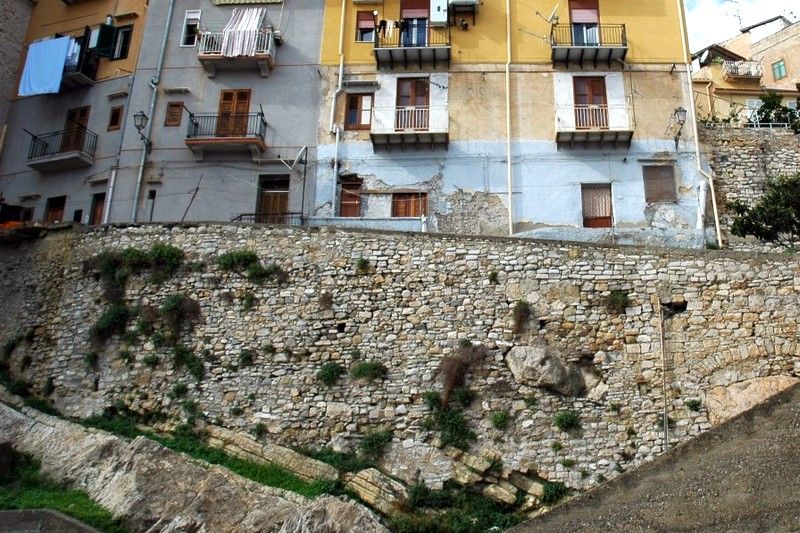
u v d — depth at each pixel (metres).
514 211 25.39
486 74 27.22
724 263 18.53
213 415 18.36
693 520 11.18
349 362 18.58
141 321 19.86
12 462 16.12
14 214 28.19
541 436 17.05
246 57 27.48
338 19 28.70
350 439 17.59
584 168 25.77
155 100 28.05
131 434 18.19
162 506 14.35
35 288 21.98
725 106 35.12
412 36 27.94
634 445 16.86
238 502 14.66
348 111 27.44
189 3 29.59
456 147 26.36
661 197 25.34
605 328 18.23
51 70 28.97
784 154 25.97
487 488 16.45
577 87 26.92
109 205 26.73
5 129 29.94
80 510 14.10
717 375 17.44
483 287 19.05
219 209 26.34
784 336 17.56
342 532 13.57
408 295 19.19
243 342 19.20
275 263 20.14
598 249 19.16
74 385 19.73
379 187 26.20
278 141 27.08
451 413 17.45
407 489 16.47
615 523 11.50
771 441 11.55
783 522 10.75
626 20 27.52
